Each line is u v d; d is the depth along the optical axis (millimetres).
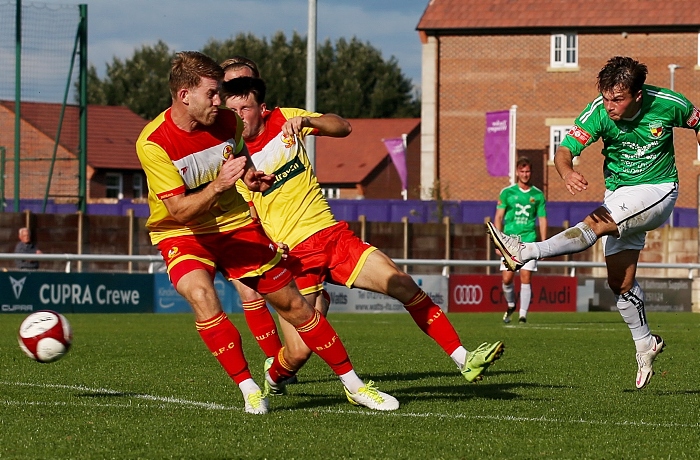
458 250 49031
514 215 30859
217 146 11250
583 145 13094
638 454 9383
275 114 13984
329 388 14406
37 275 34625
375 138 126875
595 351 21031
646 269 53156
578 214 72000
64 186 54312
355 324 31000
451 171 86938
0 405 12250
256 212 13523
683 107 12836
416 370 17156
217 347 11523
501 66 85938
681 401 13211
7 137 61438
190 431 10320
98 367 17125
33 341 12672
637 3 84188
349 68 173000
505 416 11562
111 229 45562
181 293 11516
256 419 11109
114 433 10195
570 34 84812
